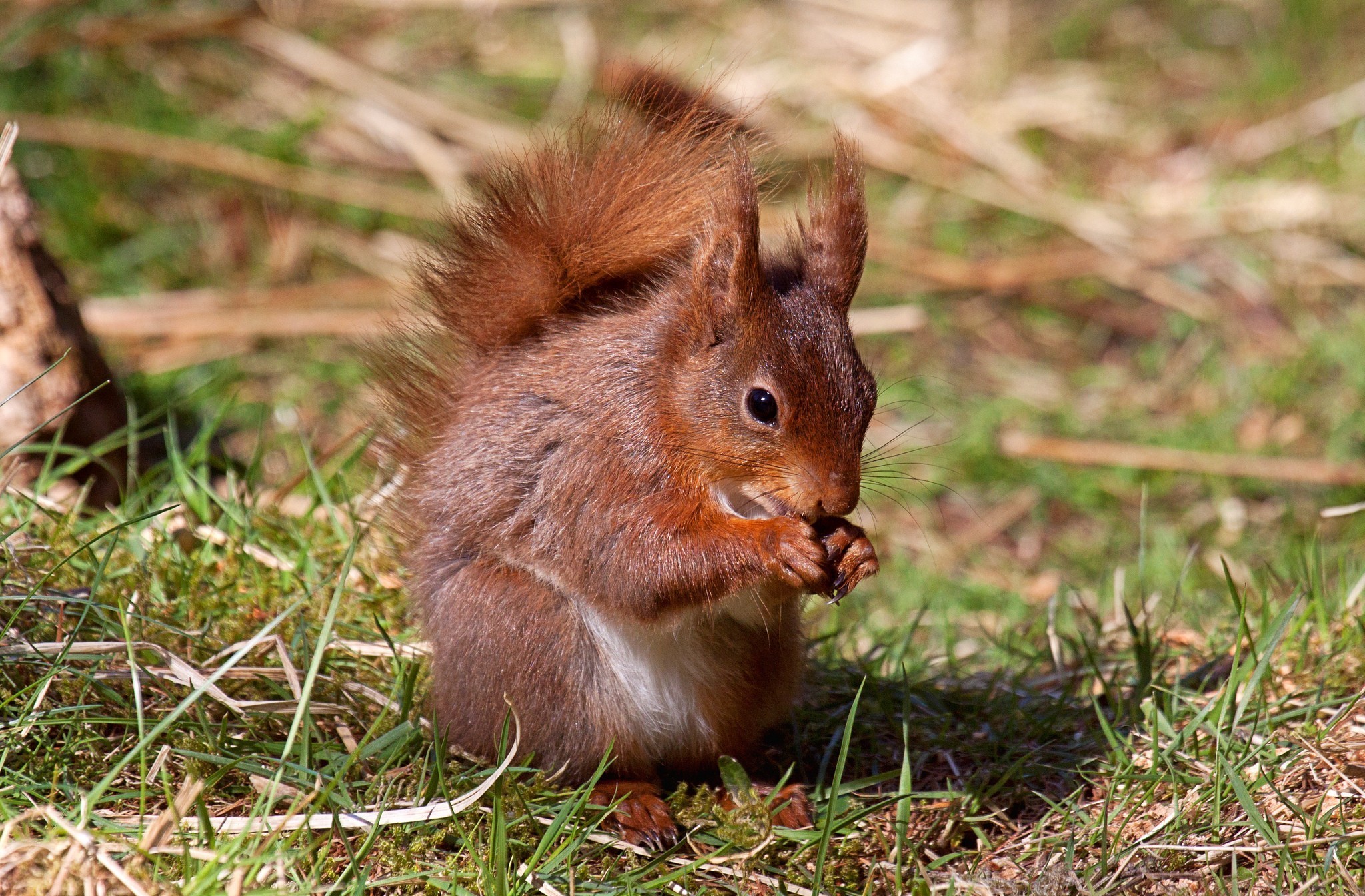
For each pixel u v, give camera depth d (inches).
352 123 717.9
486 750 299.1
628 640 297.4
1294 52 837.8
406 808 274.1
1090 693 362.6
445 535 301.6
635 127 317.1
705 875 280.7
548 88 747.4
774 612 301.7
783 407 285.0
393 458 324.8
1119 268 708.0
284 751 277.0
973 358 666.8
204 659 322.7
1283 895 265.3
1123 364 667.4
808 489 286.2
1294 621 366.6
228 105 711.7
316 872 246.5
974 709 351.3
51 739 284.7
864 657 378.0
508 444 296.8
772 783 319.6
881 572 550.6
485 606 293.6
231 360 609.0
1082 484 593.9
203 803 256.7
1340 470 584.1
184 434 541.3
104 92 694.5
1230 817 291.0
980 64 817.5
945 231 720.3
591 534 288.7
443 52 766.5
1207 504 584.7
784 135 568.4
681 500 290.0
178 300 640.4
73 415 418.6
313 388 605.3
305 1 778.8
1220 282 700.7
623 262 308.0
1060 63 834.2
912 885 271.6
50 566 337.1
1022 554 570.6
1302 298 685.9
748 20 818.8
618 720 297.3
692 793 313.0
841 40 816.9
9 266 406.9
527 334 310.8
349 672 332.8
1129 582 530.9
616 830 289.7
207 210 680.4
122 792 271.7
